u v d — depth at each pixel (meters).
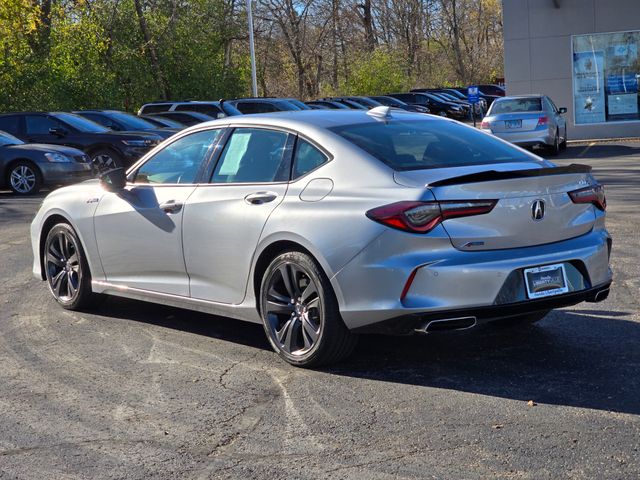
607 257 5.21
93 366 5.43
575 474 3.62
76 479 3.79
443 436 4.09
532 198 4.84
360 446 4.02
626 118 26.20
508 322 5.97
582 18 25.91
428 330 4.68
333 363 5.20
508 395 4.62
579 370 4.99
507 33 26.53
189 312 6.80
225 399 4.75
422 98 46.31
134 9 36.75
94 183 6.83
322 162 5.18
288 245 5.19
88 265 6.74
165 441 4.19
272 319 5.31
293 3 52.94
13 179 16.53
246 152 5.65
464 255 4.67
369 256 4.72
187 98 38.81
